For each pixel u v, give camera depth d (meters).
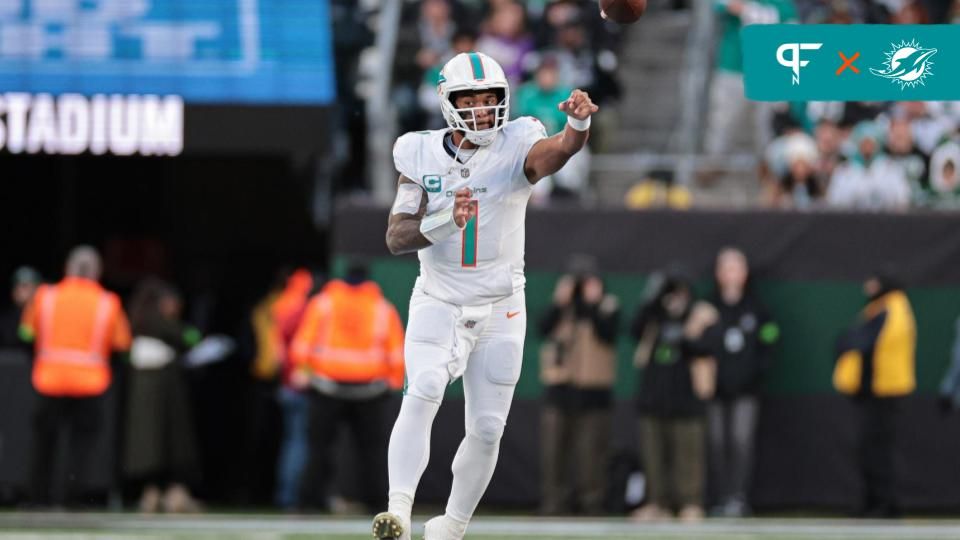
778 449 45.47
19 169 59.78
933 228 45.69
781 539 36.16
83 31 48.44
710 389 42.59
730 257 44.03
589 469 43.09
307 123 45.22
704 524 40.62
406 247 23.53
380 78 53.16
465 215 22.45
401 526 22.67
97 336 43.84
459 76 23.19
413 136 23.95
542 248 45.66
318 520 41.28
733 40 54.97
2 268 59.59
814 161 51.00
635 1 23.47
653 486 42.28
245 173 60.94
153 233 60.56
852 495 45.31
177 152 45.06
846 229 45.72
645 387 42.38
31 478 43.94
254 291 60.69
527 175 23.64
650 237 45.69
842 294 45.62
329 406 43.00
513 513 44.56
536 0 56.22
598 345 43.06
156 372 44.81
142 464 44.50
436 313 23.94
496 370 24.27
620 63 58.00
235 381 51.91
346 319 43.06
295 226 61.47
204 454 51.56
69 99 45.06
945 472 45.34
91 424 43.91
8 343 47.59
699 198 51.94
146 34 48.78
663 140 56.50
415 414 23.67
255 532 37.06
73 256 44.41
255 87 46.91
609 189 53.62
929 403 45.56
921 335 45.69
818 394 45.47
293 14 49.75
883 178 50.50
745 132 54.62
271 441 49.53
